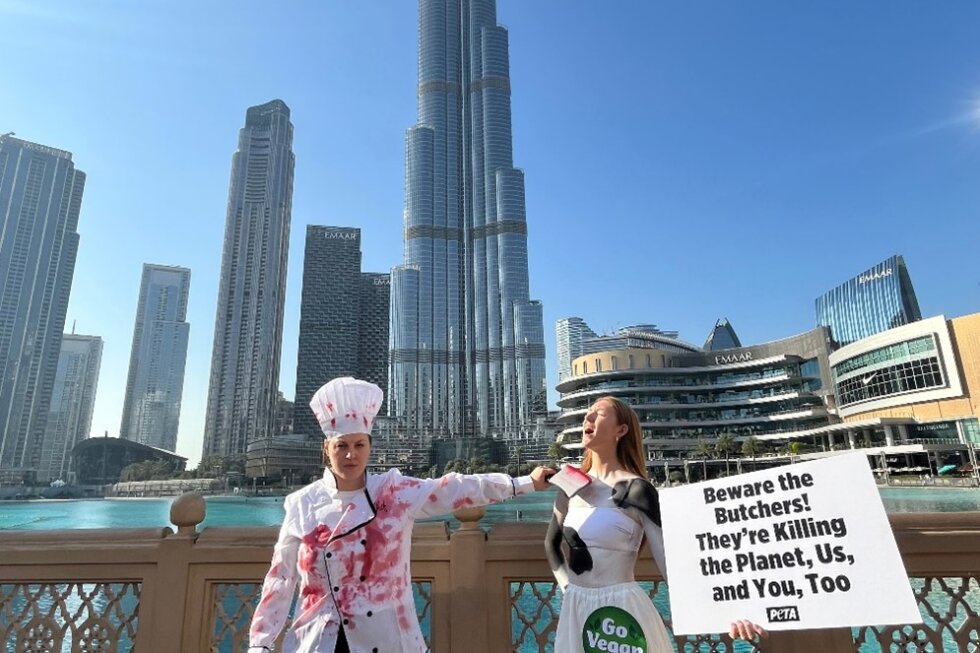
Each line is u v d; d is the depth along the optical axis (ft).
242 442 496.64
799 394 333.42
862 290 612.29
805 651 8.98
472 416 544.62
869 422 263.29
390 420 513.45
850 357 299.58
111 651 10.33
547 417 508.53
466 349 564.71
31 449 469.16
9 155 480.64
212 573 10.43
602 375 372.58
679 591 7.38
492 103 636.89
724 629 7.04
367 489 8.07
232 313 524.11
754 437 325.01
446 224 592.60
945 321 249.14
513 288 572.10
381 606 7.41
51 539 10.87
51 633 10.55
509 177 603.26
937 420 248.93
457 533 10.13
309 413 567.59
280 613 7.63
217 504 346.95
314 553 7.59
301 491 8.36
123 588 10.62
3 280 465.47
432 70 643.86
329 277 602.85
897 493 208.64
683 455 339.77
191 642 10.17
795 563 6.98
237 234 542.57
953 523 9.25
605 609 7.39
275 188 565.94
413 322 551.59
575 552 7.79
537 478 8.73
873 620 6.36
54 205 500.74
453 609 9.84
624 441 8.70
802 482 7.24
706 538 7.54
